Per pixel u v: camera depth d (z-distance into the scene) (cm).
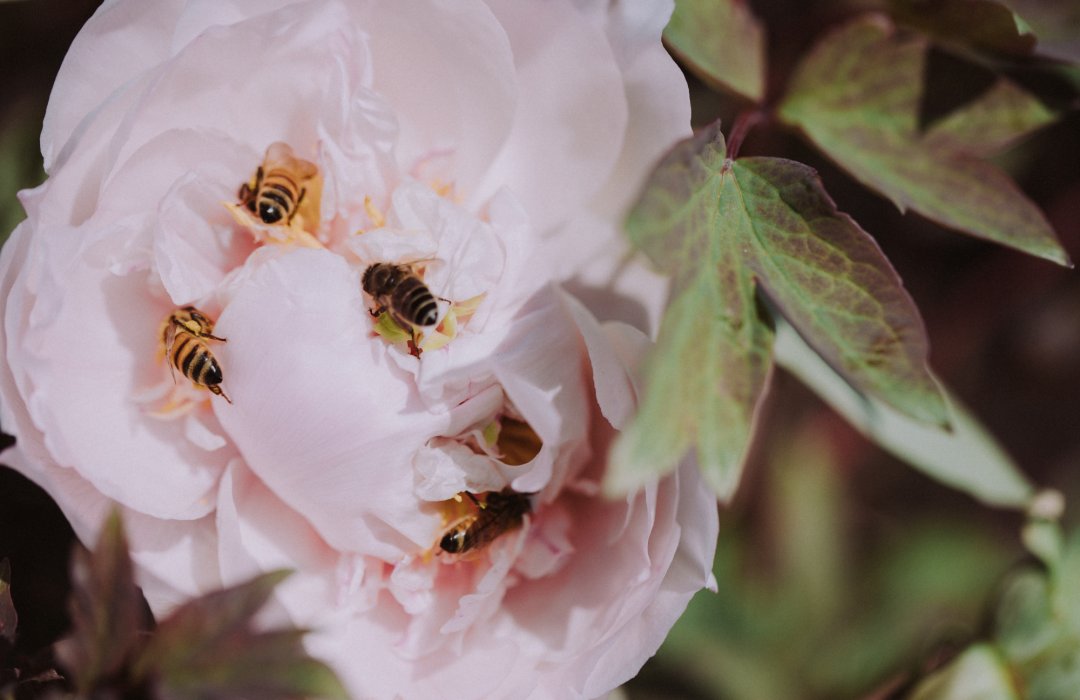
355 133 38
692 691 47
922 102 42
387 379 37
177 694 36
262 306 37
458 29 38
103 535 36
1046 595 45
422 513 38
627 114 38
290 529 38
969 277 52
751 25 42
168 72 36
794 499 49
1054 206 51
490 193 39
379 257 38
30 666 38
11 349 36
